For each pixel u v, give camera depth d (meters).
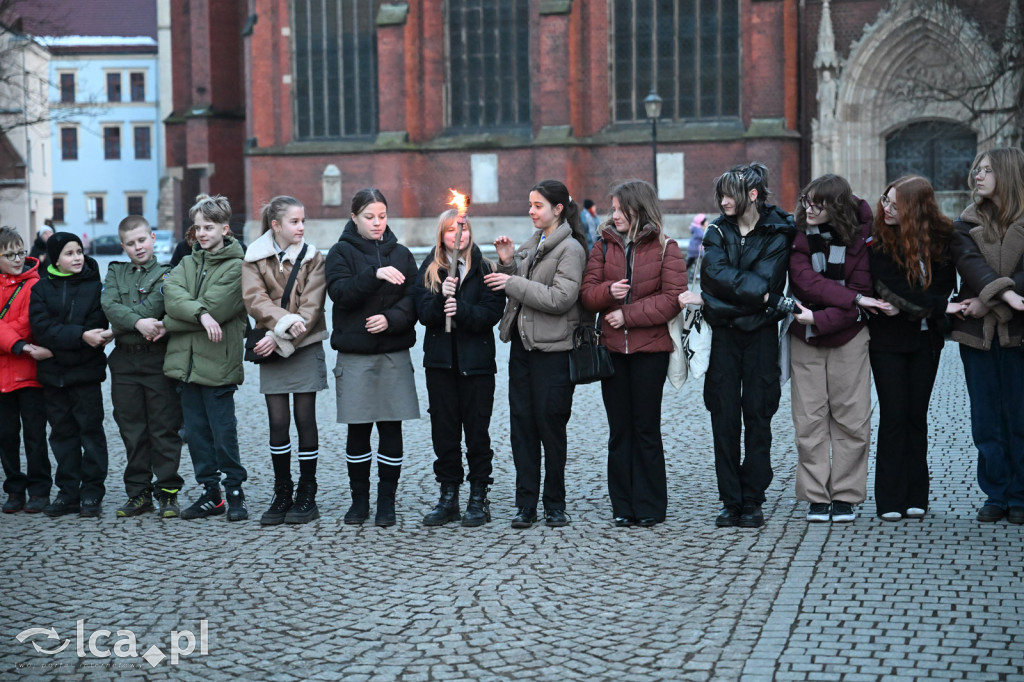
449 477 8.17
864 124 35.38
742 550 7.11
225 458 8.37
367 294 7.86
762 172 7.73
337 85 40.31
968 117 34.19
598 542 7.46
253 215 40.88
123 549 7.54
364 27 39.94
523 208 38.31
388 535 7.79
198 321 8.13
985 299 7.57
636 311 7.73
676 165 36.69
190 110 45.38
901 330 7.73
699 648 5.41
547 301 7.70
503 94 38.66
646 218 7.92
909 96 33.31
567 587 6.45
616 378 7.93
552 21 36.81
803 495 7.85
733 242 7.72
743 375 7.76
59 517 8.56
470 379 8.02
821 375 7.81
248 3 42.03
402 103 38.78
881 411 7.83
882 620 5.72
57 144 79.88
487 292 7.97
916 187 7.50
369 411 7.98
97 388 8.63
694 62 36.62
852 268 7.75
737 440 7.77
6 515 8.66
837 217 7.65
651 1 36.75
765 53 35.22
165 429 8.51
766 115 35.38
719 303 7.62
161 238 61.53
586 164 37.50
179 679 5.23
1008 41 27.86
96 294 8.56
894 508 7.84
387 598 6.34
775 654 5.29
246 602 6.33
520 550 7.29
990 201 7.79
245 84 43.88
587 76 37.44
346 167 39.81
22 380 8.62
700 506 8.40
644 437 7.86
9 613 6.21
